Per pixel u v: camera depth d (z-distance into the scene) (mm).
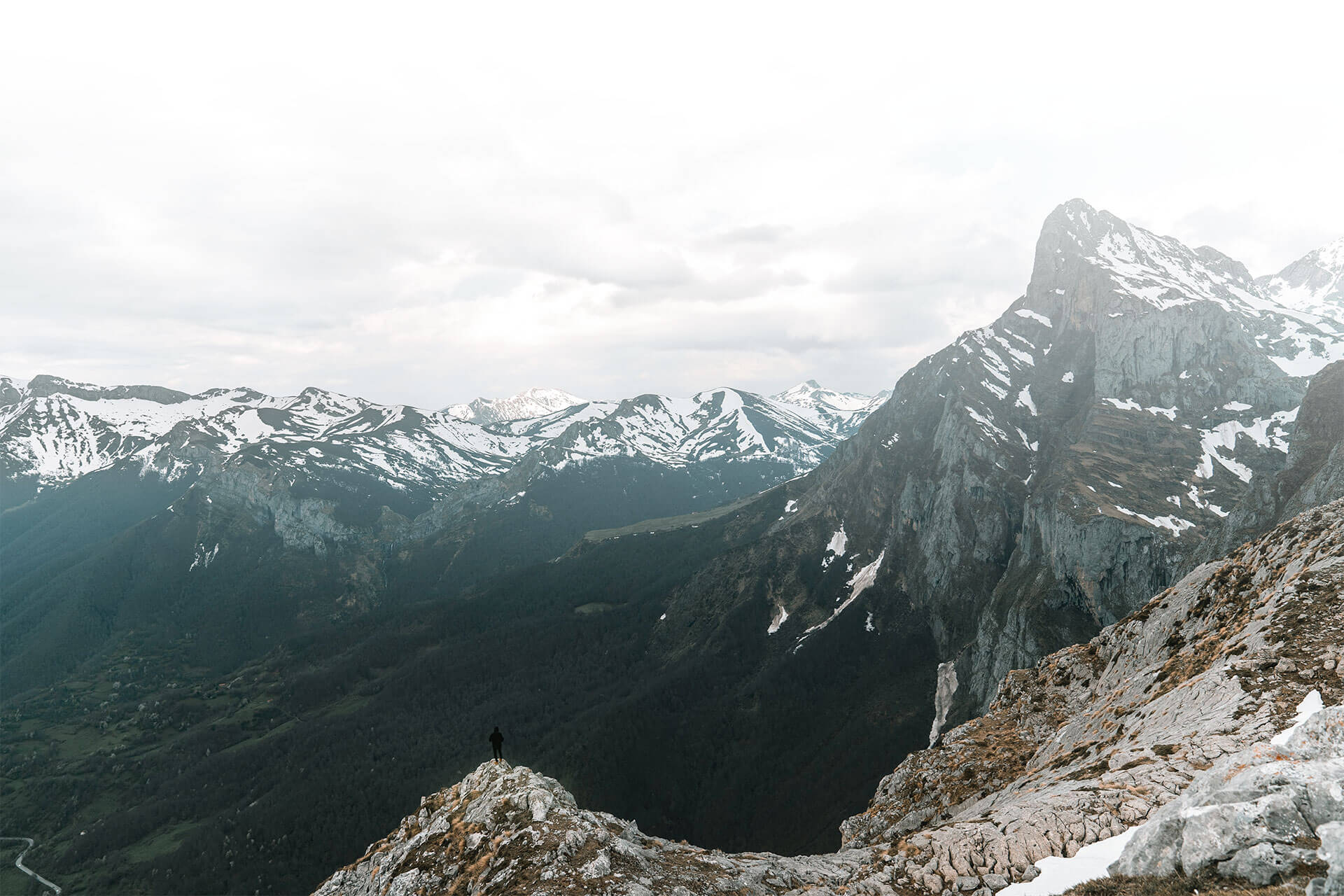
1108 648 69812
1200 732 36094
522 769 44000
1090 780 36719
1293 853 19859
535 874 32938
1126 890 23172
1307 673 36812
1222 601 58906
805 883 34344
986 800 54469
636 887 30984
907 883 30641
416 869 38500
